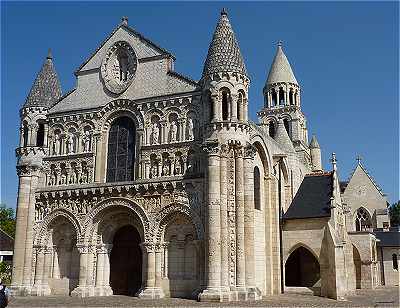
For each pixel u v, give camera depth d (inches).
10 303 1563.7
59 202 1991.9
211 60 1812.3
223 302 1560.0
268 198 2036.2
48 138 2144.4
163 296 1759.4
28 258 1968.5
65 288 1950.1
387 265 3073.3
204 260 1684.3
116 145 2033.7
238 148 1736.0
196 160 1854.1
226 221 1670.8
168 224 1815.9
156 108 1967.3
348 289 2049.7
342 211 2155.5
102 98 2090.3
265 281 1959.9
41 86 2187.5
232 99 1763.0
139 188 1840.6
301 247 2103.8
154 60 2033.7
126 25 2130.9
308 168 3110.2
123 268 1991.9
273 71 3710.6
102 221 1923.0
